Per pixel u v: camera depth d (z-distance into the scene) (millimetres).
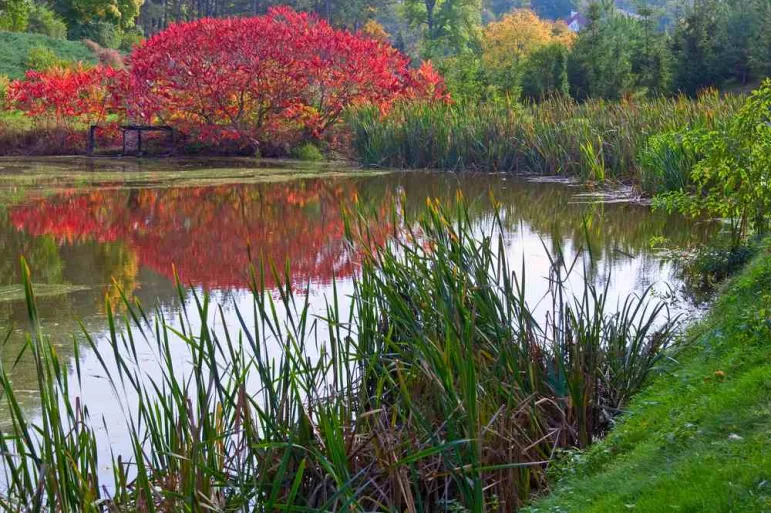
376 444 5336
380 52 31188
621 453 5707
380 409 5465
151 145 30672
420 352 6113
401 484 5043
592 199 18828
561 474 5723
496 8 128250
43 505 5285
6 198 18766
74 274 11938
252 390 7336
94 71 31953
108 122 32219
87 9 63656
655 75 39281
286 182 22250
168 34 30109
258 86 30125
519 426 5898
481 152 25484
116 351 5312
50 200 18578
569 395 6441
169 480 5242
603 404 6738
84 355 8383
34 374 7887
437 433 5531
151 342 8742
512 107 26688
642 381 7059
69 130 30734
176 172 24406
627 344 7711
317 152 29391
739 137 10805
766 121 11031
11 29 55469
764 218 11375
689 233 14789
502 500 5461
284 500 5371
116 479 5281
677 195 11945
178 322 9469
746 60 41312
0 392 7414
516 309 6824
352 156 29328
